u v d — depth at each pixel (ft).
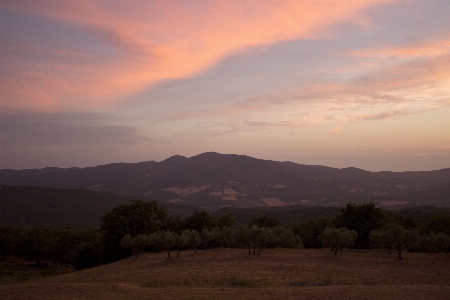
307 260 126.31
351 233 160.56
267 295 68.03
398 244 131.95
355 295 65.77
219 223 245.65
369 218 191.72
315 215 389.80
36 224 429.79
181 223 233.14
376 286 75.56
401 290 69.51
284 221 376.89
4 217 425.28
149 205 209.36
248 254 149.69
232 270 102.58
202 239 175.73
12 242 238.07
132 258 154.71
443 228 185.37
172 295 69.31
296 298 65.31
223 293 70.38
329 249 181.78
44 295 71.61
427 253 159.63
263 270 102.17
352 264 116.37
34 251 219.00
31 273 164.14
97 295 70.90
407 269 105.09
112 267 129.90
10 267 217.97
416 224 231.71
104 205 572.10
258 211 484.33
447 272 99.60
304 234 232.32
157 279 90.63
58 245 230.48
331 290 71.26
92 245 197.88
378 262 122.93
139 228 189.16
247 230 149.48
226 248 194.29
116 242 179.42
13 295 71.77
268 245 194.49
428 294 65.62
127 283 87.25
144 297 68.03
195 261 130.93
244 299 65.05
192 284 83.25
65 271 169.89
